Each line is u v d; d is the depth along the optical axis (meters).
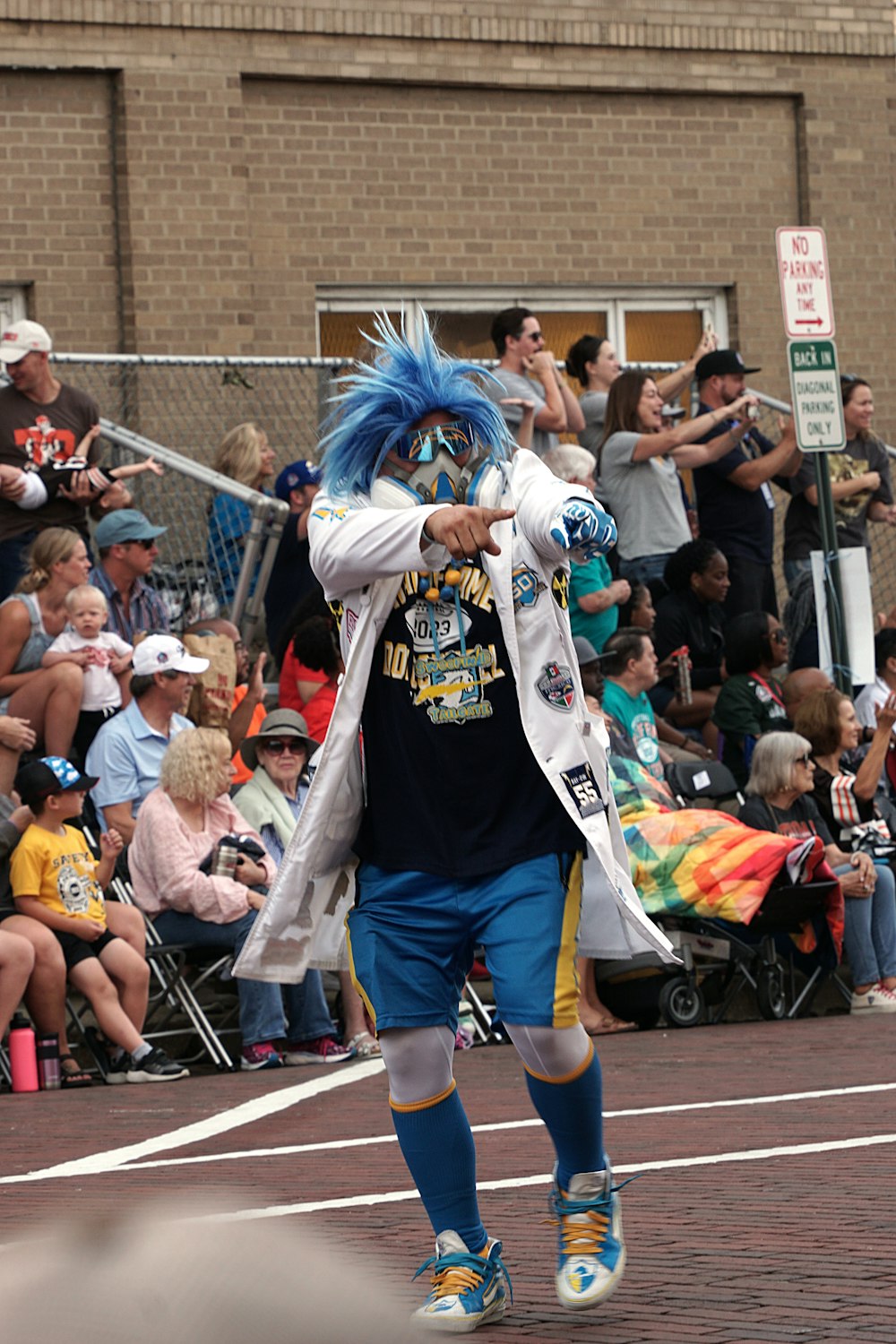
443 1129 4.65
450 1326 4.41
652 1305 4.61
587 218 21.34
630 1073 10.62
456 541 4.41
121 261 19.25
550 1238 5.71
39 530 14.62
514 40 20.78
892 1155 7.16
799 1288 4.71
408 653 4.66
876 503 18.69
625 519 16.89
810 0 22.17
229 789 13.80
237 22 19.58
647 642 14.55
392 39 20.31
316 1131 8.82
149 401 19.11
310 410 19.64
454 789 4.64
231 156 19.58
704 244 21.88
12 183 18.94
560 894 4.62
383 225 20.47
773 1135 7.89
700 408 17.58
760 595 17.33
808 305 15.49
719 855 13.36
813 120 22.23
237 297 19.61
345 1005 12.88
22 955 11.53
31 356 14.80
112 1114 9.92
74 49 19.02
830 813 15.03
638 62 21.42
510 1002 4.59
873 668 15.77
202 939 12.50
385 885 4.68
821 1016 14.18
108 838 12.44
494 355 21.16
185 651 13.38
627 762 14.18
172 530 16.88
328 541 4.56
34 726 13.46
